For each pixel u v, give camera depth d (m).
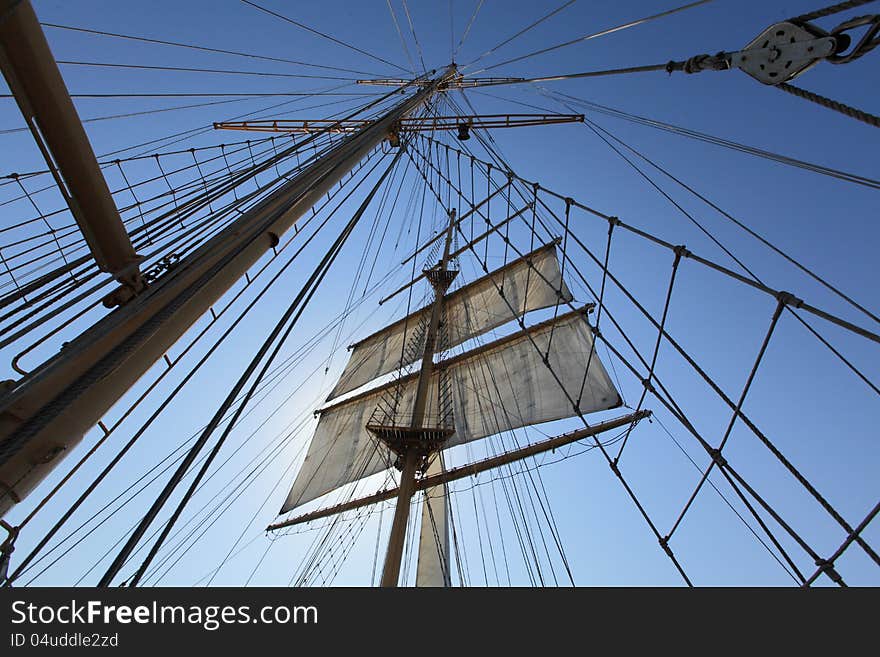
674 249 4.52
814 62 2.21
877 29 1.94
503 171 8.91
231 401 2.86
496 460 14.70
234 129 13.23
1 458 1.70
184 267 2.96
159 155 7.19
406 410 18.86
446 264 22.06
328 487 18.11
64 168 2.48
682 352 4.39
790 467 3.40
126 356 2.29
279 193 4.41
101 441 2.50
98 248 2.79
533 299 19.66
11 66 2.14
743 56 2.56
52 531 2.34
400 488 11.45
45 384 2.04
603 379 14.89
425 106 13.50
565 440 14.03
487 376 18.25
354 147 6.52
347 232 4.57
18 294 3.05
